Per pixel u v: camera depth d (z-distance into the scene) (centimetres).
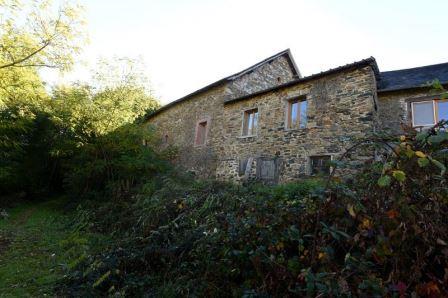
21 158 1232
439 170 185
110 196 880
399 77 951
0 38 567
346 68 781
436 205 181
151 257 380
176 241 393
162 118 1504
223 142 1084
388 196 199
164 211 502
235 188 502
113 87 1145
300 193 440
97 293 341
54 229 711
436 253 190
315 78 852
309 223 249
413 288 185
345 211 224
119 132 1013
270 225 283
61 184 1338
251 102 1036
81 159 1038
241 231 301
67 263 451
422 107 809
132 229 532
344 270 199
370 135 232
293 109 920
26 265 455
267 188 507
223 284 296
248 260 283
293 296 233
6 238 625
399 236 187
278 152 889
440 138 174
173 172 973
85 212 770
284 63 1430
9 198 1163
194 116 1277
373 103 746
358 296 188
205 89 1235
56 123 1048
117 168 996
